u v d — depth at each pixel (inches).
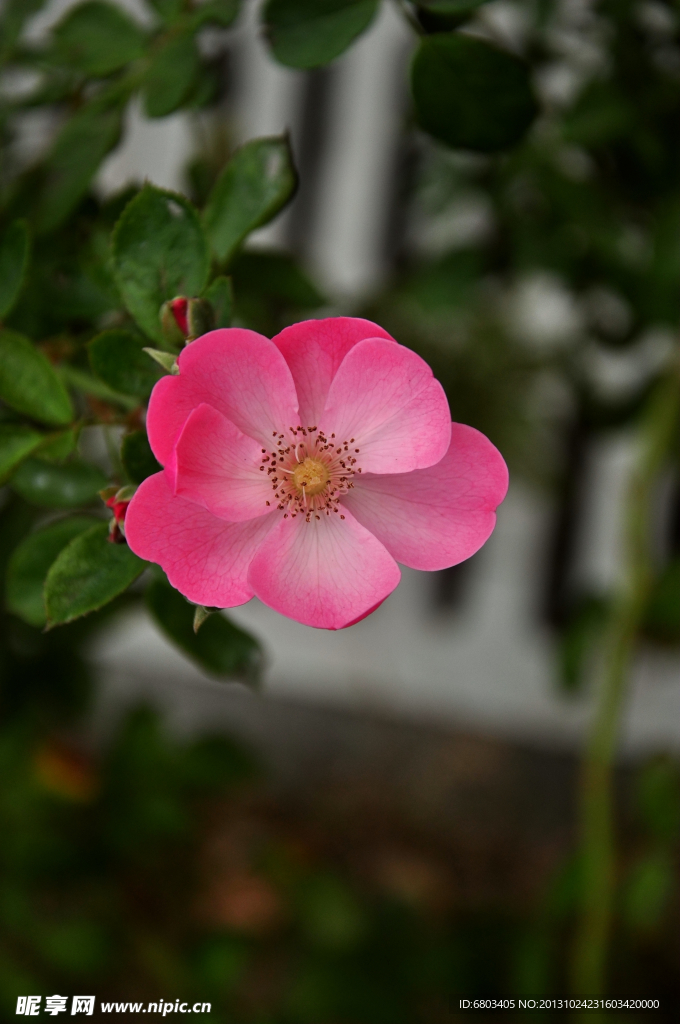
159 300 19.2
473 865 42.5
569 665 30.1
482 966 28.9
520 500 47.9
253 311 22.7
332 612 18.8
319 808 46.2
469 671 52.4
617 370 36.8
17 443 19.2
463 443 19.1
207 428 18.5
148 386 19.2
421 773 49.3
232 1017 27.5
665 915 31.3
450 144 20.7
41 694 25.0
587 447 46.8
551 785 48.6
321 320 18.5
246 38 47.5
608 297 28.4
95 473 20.0
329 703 54.1
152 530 18.4
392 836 44.4
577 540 48.9
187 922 30.8
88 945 26.5
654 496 42.0
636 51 24.0
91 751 43.9
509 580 50.6
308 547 19.0
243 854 39.6
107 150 20.8
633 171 24.6
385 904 31.5
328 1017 27.1
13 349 19.3
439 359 33.8
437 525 19.1
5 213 21.0
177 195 19.2
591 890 24.8
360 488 19.1
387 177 48.8
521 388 35.3
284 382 18.6
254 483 18.8
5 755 28.1
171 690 54.2
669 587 25.0
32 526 22.6
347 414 18.8
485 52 20.1
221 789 30.7
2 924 26.6
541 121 25.3
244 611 53.3
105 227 20.6
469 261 27.4
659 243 24.5
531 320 39.2
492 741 51.6
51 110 23.1
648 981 30.4
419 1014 29.0
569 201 25.1
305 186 50.2
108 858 28.0
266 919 32.7
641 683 47.6
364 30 20.0
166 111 20.5
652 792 26.0
